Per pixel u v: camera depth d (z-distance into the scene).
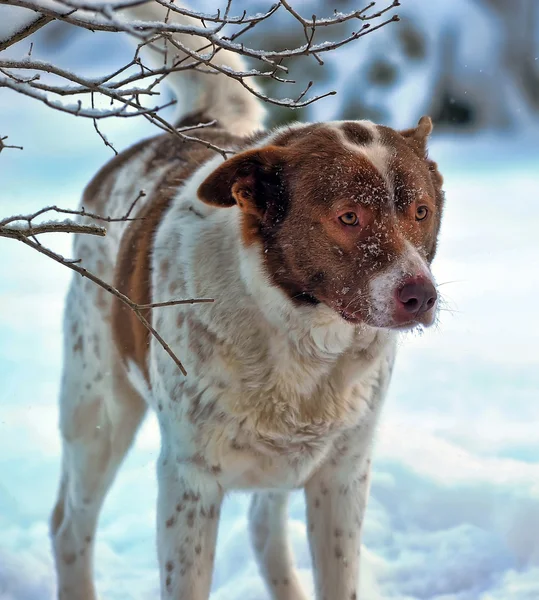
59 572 6.81
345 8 23.48
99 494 6.88
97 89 3.80
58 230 3.89
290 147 5.23
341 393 5.36
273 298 5.16
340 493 5.69
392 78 24.48
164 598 5.47
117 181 7.00
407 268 4.71
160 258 5.70
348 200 4.90
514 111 25.92
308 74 23.00
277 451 5.42
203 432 5.34
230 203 5.21
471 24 25.67
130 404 6.77
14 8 3.92
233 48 3.83
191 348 5.34
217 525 5.59
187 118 7.35
